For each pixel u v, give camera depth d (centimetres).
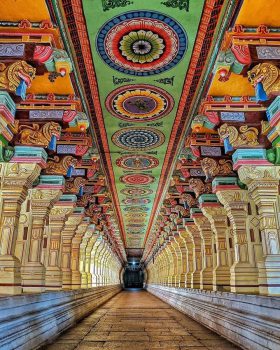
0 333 380
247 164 590
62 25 502
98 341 609
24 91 441
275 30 414
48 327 579
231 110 557
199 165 884
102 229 1548
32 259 681
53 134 591
